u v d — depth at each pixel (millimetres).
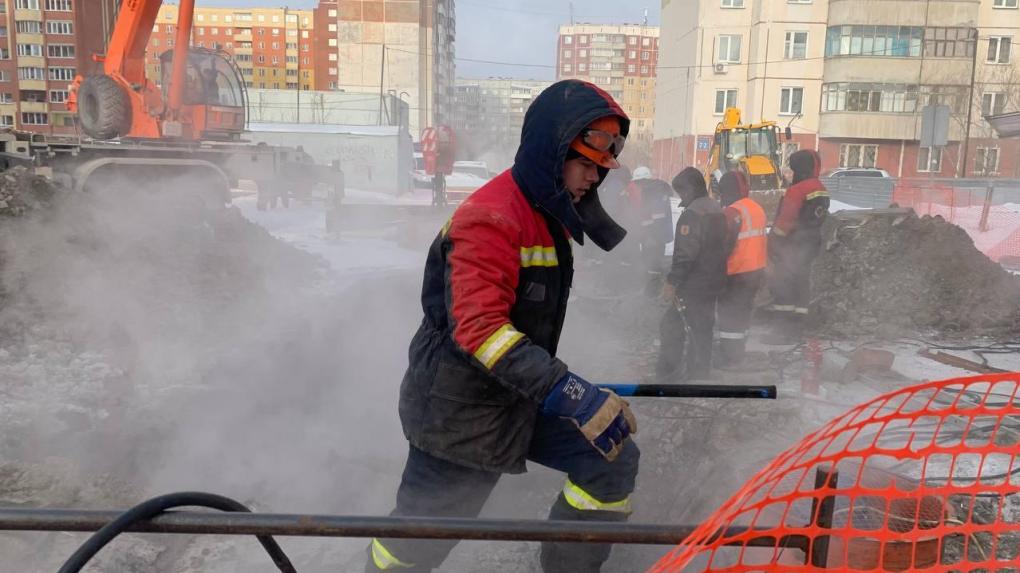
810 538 1473
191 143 13266
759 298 7742
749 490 1422
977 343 6633
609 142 1973
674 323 5371
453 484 2211
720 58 44500
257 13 142375
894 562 2234
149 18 12234
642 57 135375
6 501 3379
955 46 40250
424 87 68375
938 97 40625
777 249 6375
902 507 2445
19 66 82250
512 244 1930
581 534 1485
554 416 2230
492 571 3070
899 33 40344
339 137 32031
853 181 24719
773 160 24016
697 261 5234
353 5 65812
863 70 40875
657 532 1490
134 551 3070
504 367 1852
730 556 2584
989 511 3232
